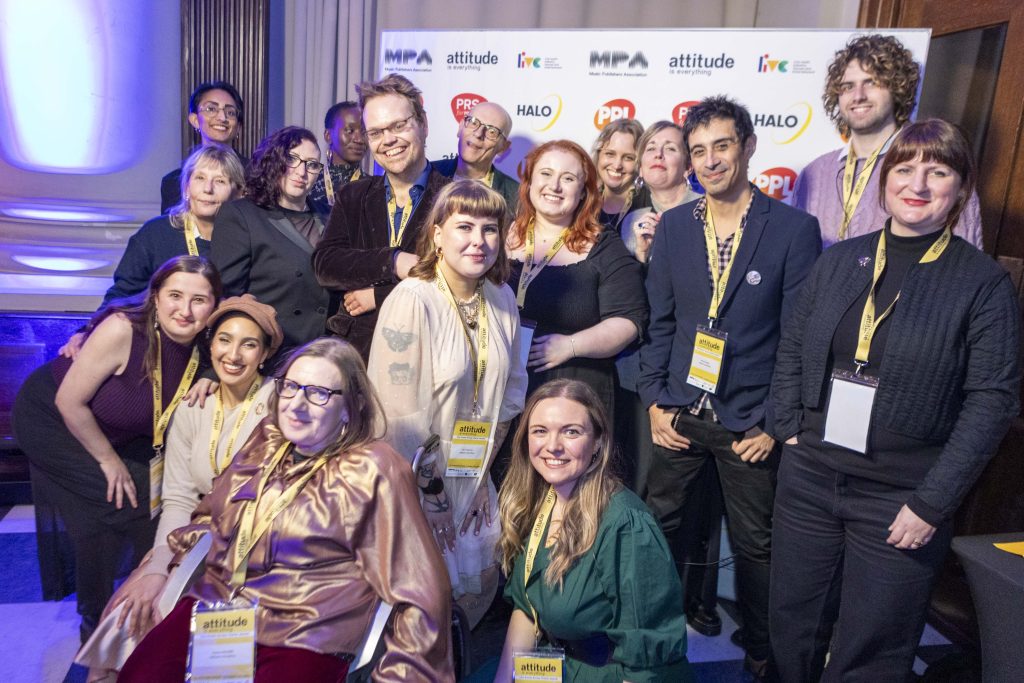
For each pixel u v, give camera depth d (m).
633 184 2.98
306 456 1.76
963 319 1.81
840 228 2.70
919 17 3.21
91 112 3.74
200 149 2.81
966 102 2.98
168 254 2.77
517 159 3.14
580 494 1.80
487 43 3.09
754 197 2.39
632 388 2.69
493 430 2.09
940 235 1.88
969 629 2.78
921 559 1.94
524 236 2.54
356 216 2.44
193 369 2.22
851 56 2.63
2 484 3.41
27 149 3.71
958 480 1.81
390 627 1.69
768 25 4.23
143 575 1.90
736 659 2.63
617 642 1.70
